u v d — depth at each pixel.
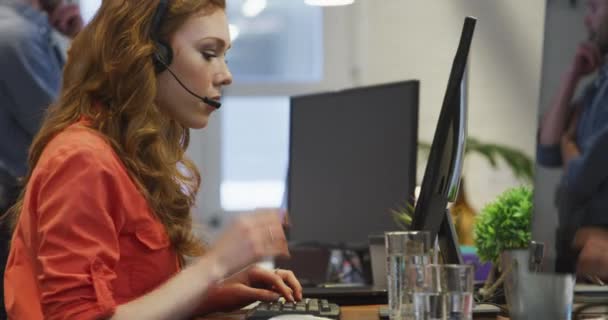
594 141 1.55
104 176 1.66
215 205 5.75
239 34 5.78
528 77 5.12
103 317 1.55
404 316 1.51
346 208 2.83
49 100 3.01
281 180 5.79
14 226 1.95
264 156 5.79
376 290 2.06
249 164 5.77
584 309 1.59
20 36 2.96
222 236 1.67
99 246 1.60
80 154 1.65
